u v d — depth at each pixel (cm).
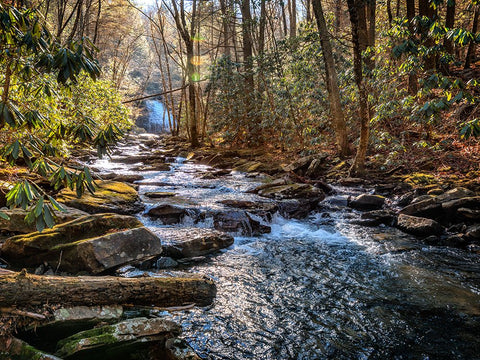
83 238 443
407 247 586
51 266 411
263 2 1509
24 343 261
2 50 231
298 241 622
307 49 1341
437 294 417
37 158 242
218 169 1266
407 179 913
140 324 298
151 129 4112
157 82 4650
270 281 449
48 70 222
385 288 432
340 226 713
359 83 881
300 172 1133
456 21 1536
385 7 1631
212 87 1753
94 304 315
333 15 1302
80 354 265
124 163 1401
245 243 605
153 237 451
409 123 1124
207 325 341
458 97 393
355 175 1022
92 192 244
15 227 474
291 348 313
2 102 226
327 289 429
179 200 773
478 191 756
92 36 2603
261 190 886
